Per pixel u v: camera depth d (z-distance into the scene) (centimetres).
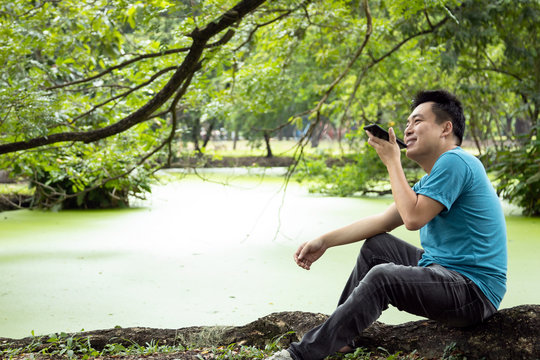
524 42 1141
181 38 509
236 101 661
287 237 833
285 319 346
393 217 310
